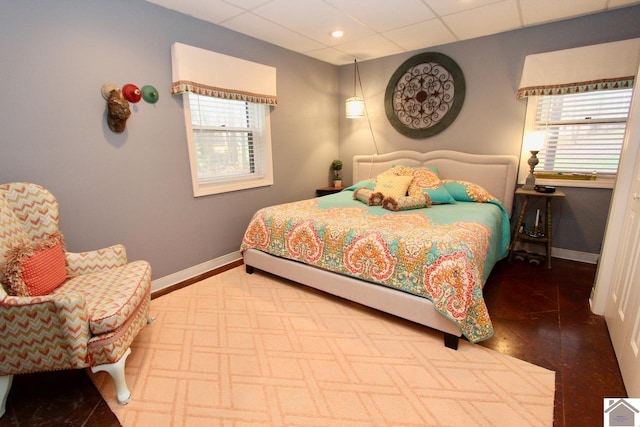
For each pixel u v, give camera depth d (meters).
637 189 1.79
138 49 2.44
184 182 2.88
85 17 2.15
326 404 1.50
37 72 1.98
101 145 2.31
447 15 2.79
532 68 3.05
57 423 1.44
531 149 3.08
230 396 1.56
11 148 1.93
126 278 1.84
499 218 2.89
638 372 1.39
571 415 1.41
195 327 2.15
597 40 2.79
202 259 3.12
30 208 1.82
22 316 1.37
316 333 2.06
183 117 2.81
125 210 2.50
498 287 2.67
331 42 3.47
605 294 2.17
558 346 1.89
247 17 2.78
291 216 2.64
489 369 1.71
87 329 1.45
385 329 2.09
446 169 3.68
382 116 4.19
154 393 1.59
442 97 3.68
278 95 3.66
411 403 1.49
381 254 2.07
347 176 4.69
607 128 2.94
